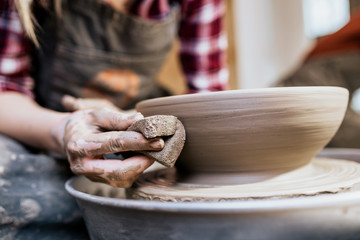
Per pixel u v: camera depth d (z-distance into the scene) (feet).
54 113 2.17
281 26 9.78
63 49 2.93
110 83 3.25
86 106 2.15
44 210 1.82
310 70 5.41
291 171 1.66
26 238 1.77
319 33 10.27
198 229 1.10
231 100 1.42
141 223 1.20
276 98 1.40
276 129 1.44
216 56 3.95
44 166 1.95
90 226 1.46
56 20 2.77
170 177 1.86
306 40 10.46
